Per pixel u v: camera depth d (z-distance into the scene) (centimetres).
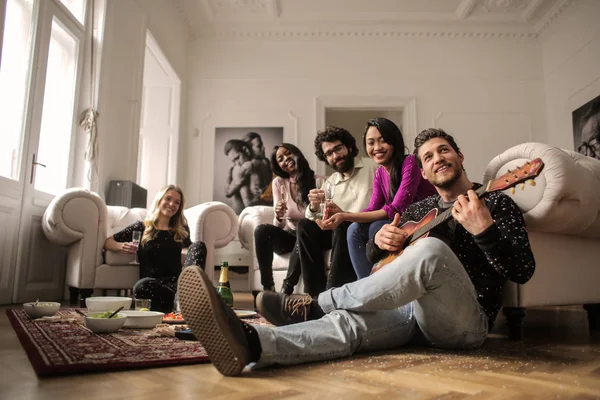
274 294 145
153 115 587
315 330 122
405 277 120
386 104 621
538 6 580
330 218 207
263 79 627
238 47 634
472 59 628
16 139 299
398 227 166
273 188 306
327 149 257
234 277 553
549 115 613
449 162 148
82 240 292
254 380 102
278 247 286
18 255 299
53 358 117
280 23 620
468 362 124
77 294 310
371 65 627
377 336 131
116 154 414
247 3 586
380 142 219
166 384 98
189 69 632
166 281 272
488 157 612
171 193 288
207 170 611
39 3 315
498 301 147
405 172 210
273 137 616
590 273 203
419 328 140
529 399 89
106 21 392
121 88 424
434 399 88
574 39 559
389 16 605
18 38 298
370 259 162
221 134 619
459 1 579
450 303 125
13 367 114
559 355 138
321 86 625
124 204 392
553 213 168
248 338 109
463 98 621
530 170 114
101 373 108
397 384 100
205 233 329
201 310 101
